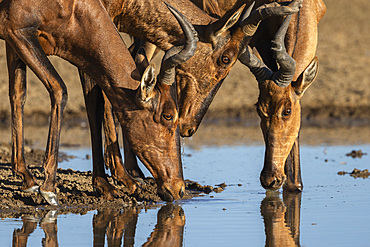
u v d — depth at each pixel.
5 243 23.36
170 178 29.66
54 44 29.53
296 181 33.94
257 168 41.09
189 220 27.31
